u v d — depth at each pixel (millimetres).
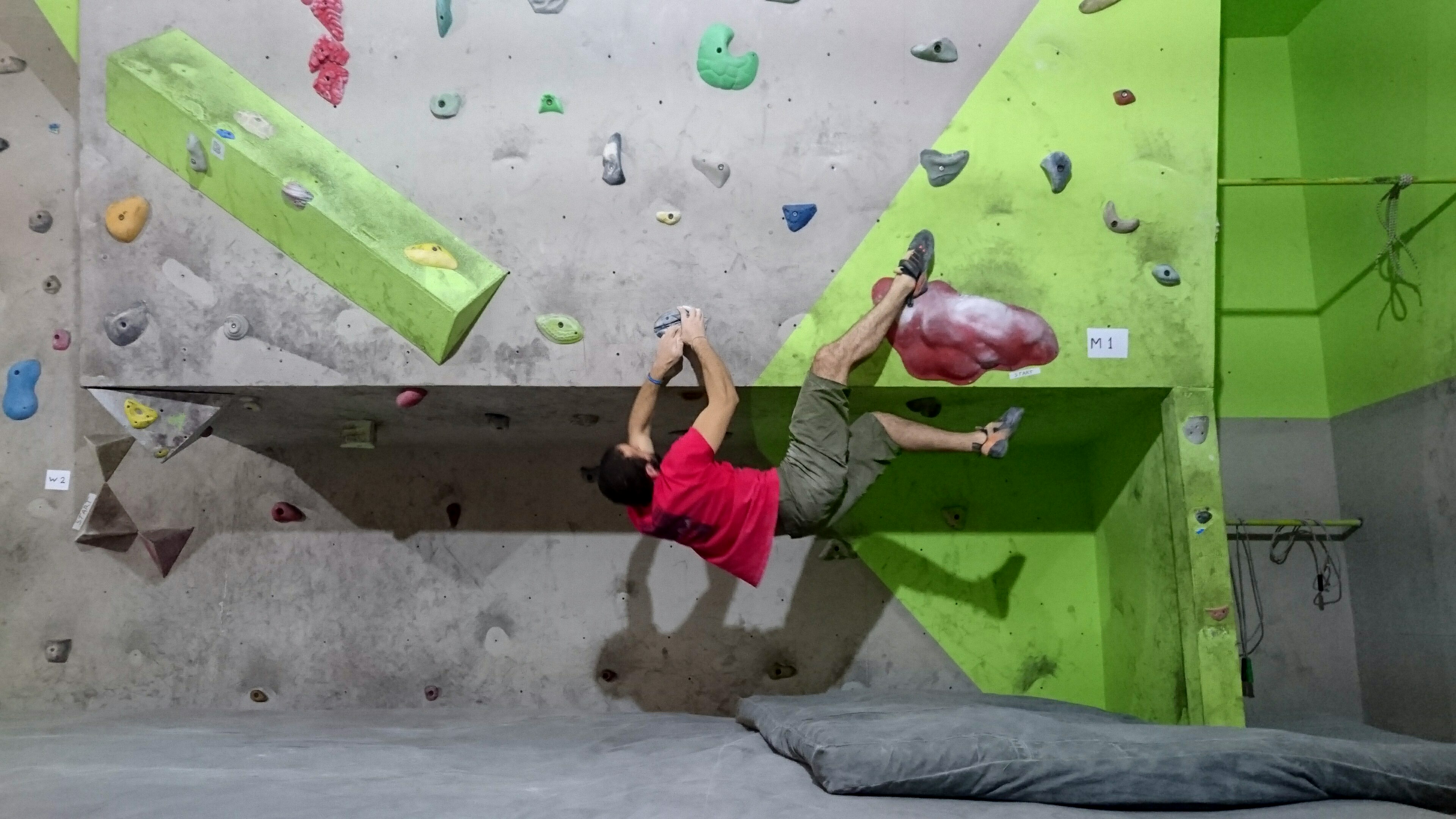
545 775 2260
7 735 2971
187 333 3020
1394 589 3445
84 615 3939
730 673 3832
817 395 2807
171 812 1809
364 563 3938
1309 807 1999
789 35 3078
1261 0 3879
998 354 3012
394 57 3088
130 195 3047
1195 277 3049
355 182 3006
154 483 4012
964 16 3082
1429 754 2104
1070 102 3070
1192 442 3020
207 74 3047
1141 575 3387
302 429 3662
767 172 3057
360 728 3203
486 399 3189
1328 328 3875
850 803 1994
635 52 3082
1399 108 3357
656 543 3926
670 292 3027
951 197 3051
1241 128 4078
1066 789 2027
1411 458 3324
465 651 3883
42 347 4109
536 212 3051
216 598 3932
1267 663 3746
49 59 4207
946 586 3861
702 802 1956
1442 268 3129
